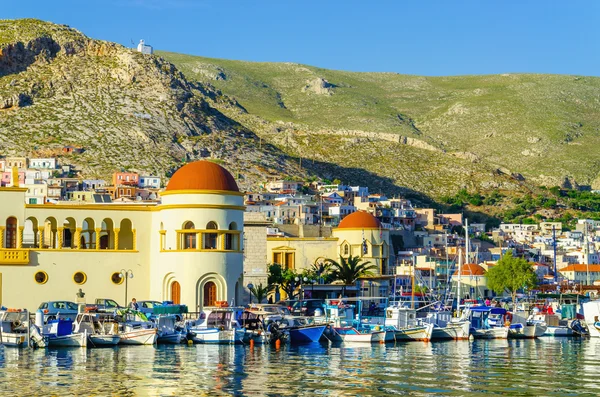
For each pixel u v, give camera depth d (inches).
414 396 2466.8
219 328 3730.3
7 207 4320.9
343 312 4188.0
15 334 3533.5
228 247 4330.7
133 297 4402.1
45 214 4372.5
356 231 5605.3
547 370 3016.7
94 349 3454.7
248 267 4945.9
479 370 2992.1
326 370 2928.2
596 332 4466.0
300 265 5615.2
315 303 4879.4
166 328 3700.8
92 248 4522.6
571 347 3878.0
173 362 3078.2
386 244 5684.1
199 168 4325.8
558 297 6023.6
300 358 3243.1
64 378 2706.7
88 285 4357.8
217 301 4092.0
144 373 2815.0
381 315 4849.9
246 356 3277.6
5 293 4261.8
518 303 5959.6
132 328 3656.5
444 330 4173.2
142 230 4443.9
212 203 4266.7
